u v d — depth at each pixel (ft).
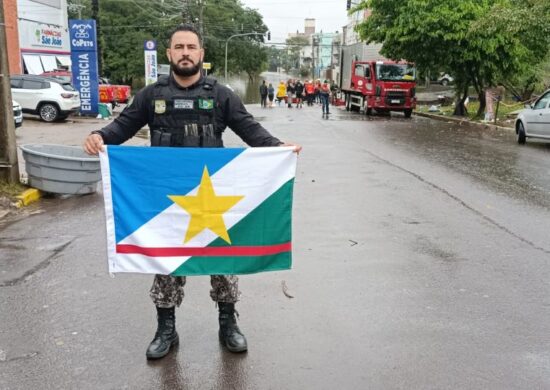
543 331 13.74
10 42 102.01
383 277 17.42
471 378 11.60
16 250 20.10
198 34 11.55
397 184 32.83
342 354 12.61
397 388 11.26
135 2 214.90
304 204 27.53
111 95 93.76
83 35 78.38
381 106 97.40
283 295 15.96
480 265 18.56
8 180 28.17
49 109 71.15
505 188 31.71
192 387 11.28
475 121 81.46
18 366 12.02
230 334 12.68
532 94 111.34
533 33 67.51
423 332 13.67
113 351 12.66
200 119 11.69
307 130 67.67
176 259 11.96
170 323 12.54
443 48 88.58
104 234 22.29
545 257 19.39
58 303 15.29
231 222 11.96
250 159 11.84
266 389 11.23
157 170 11.77
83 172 29.07
